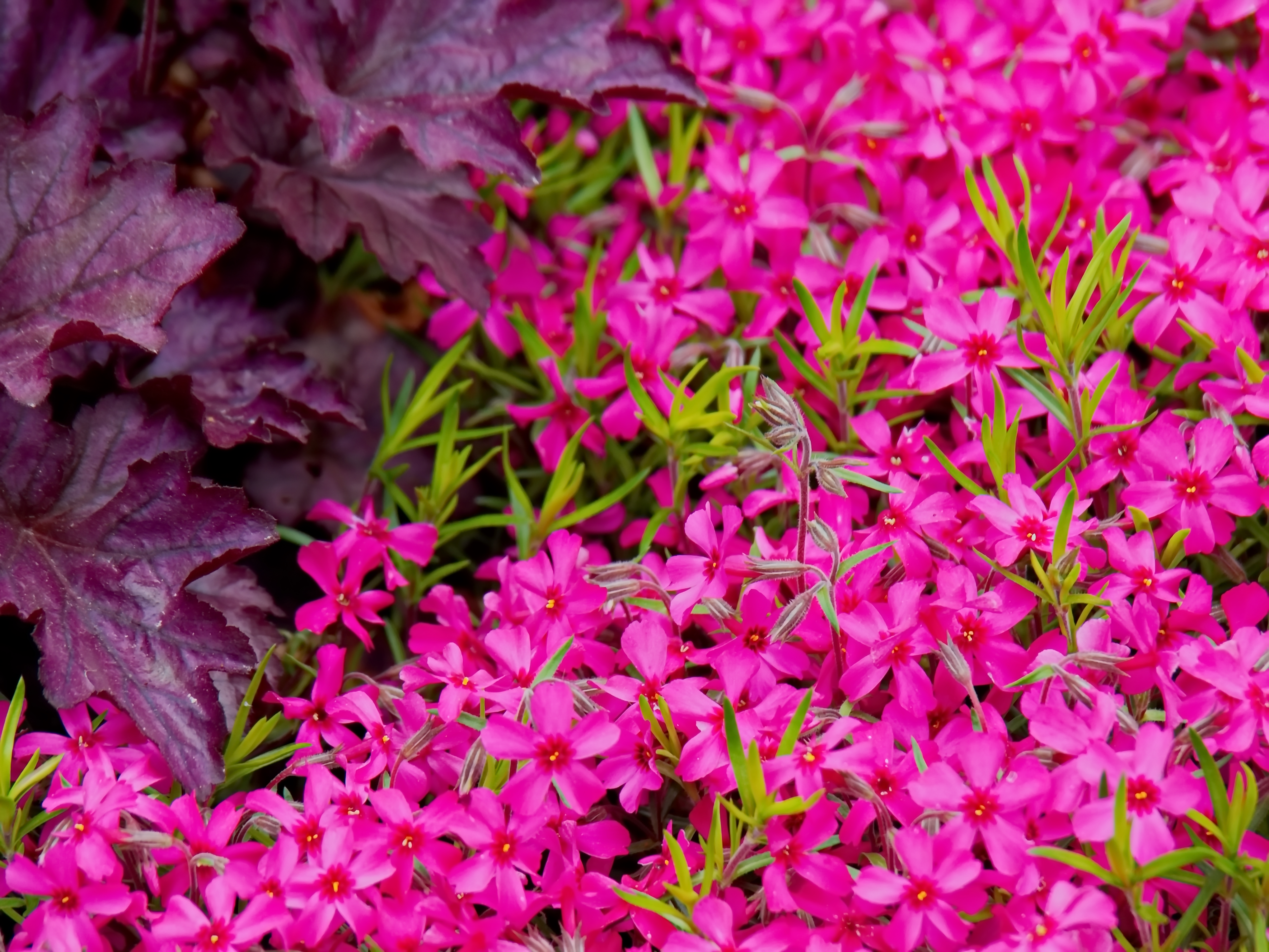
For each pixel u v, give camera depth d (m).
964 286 0.69
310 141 0.72
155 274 0.67
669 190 0.72
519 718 0.63
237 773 0.65
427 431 0.72
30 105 0.71
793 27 0.72
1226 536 0.65
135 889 0.63
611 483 0.70
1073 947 0.61
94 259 0.67
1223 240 0.66
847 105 0.71
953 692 0.64
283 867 0.62
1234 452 0.65
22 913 0.64
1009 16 0.72
